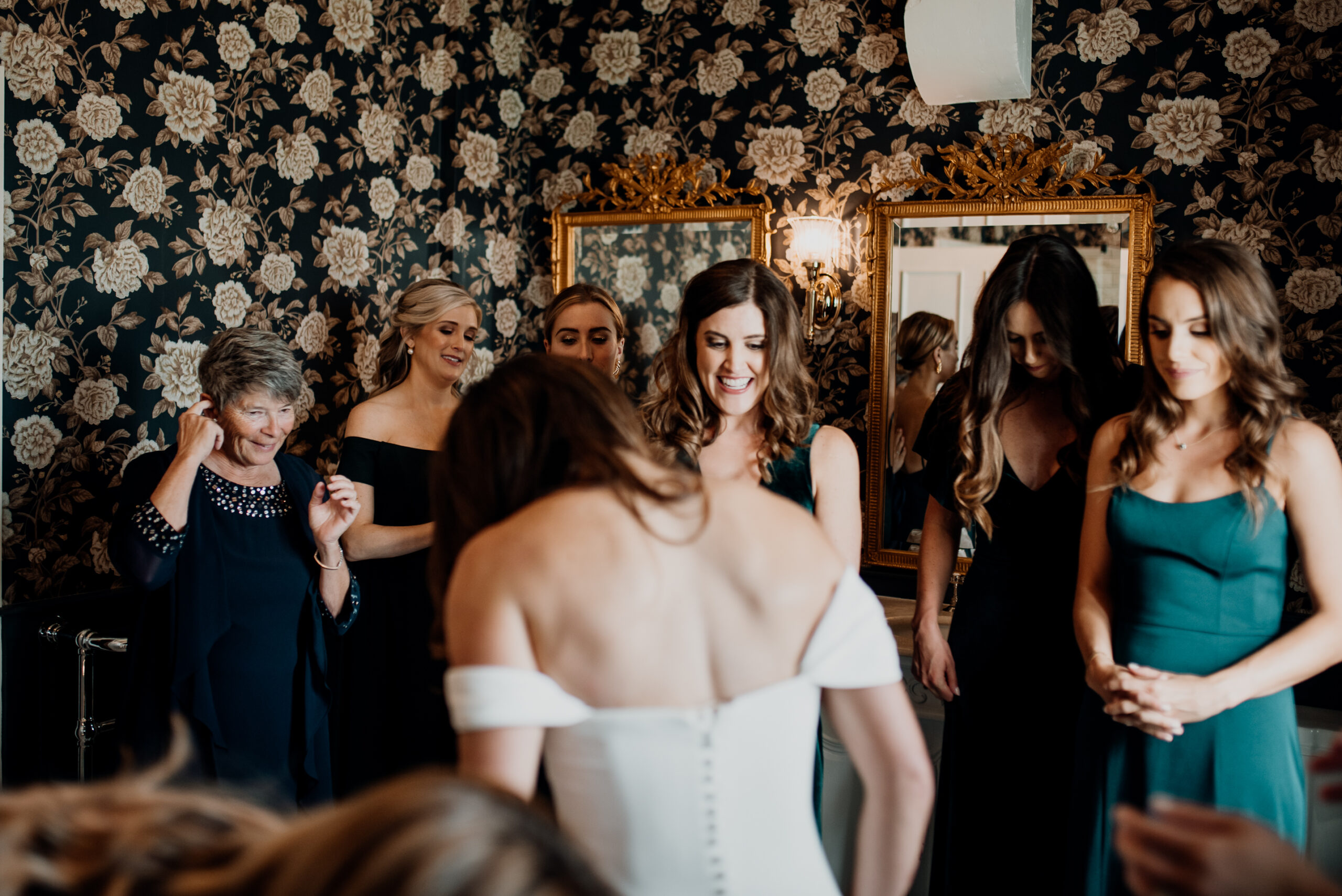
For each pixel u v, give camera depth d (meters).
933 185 3.23
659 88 3.62
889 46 3.28
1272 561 1.69
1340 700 2.67
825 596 1.06
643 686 0.98
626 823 0.98
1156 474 1.76
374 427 2.63
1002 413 2.06
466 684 0.97
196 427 2.01
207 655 2.02
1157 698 1.61
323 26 3.08
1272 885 0.74
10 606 2.32
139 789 0.59
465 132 3.56
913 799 1.08
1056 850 2.01
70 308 2.45
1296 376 2.88
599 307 3.03
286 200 2.99
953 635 2.12
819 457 2.06
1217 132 2.93
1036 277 1.96
